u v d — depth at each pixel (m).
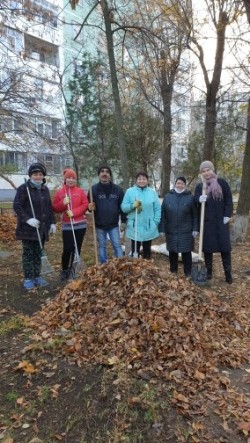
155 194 6.52
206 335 4.26
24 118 12.81
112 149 15.08
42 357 3.87
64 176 6.43
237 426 3.05
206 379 3.60
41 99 13.23
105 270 4.82
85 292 4.71
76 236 6.40
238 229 10.40
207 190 6.39
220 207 6.43
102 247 6.71
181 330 4.03
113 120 14.90
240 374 3.84
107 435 2.92
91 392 3.32
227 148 17.92
